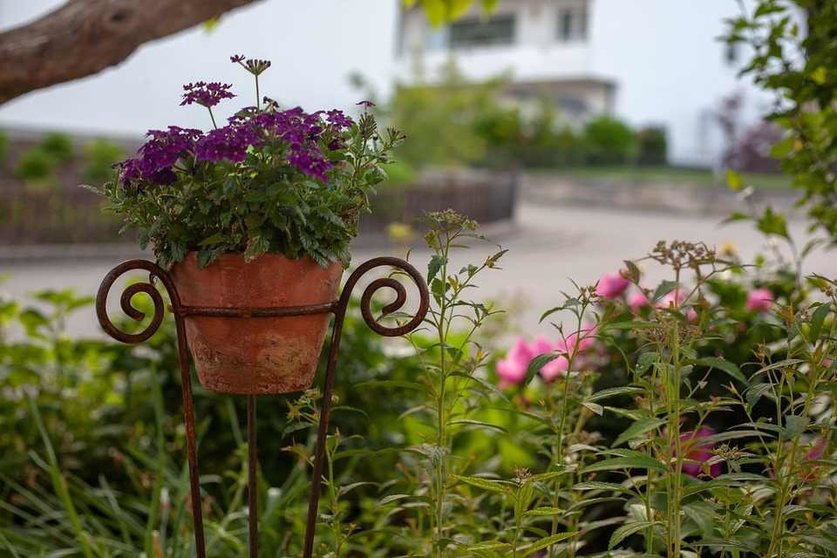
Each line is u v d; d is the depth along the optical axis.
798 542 1.86
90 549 2.85
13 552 2.81
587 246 15.85
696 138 35.00
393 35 28.91
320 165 1.75
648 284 7.93
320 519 2.20
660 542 2.17
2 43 3.09
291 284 1.86
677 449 1.80
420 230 15.81
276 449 3.54
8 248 12.94
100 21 3.08
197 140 1.81
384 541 3.20
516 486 2.11
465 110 24.23
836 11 3.10
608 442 3.13
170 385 3.76
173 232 1.83
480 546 1.93
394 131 1.93
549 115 30.00
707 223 20.08
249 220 1.76
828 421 1.99
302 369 1.93
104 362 4.35
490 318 4.37
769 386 1.81
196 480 1.97
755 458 1.88
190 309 1.88
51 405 3.88
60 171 17.34
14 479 3.58
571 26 36.38
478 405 2.51
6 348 4.07
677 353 1.83
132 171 1.81
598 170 29.50
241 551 2.84
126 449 3.77
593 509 2.93
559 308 1.99
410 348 3.84
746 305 3.41
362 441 3.49
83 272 11.64
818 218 3.40
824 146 3.35
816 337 1.82
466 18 37.34
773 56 3.21
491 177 19.59
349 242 1.91
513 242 16.23
